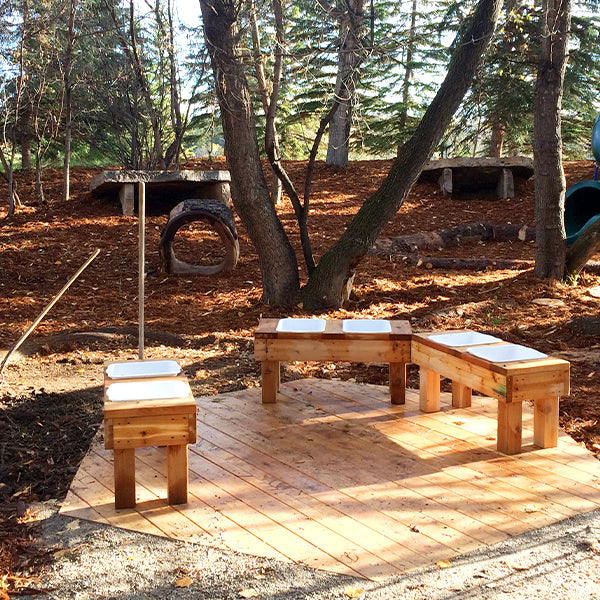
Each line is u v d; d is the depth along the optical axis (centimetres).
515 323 814
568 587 315
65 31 1402
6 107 1347
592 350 713
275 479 433
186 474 402
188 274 1040
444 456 466
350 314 848
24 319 833
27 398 559
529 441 491
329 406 565
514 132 1884
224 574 330
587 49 1734
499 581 320
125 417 390
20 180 1519
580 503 398
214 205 1040
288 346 560
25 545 358
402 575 327
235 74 813
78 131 1578
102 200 1352
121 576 329
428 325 800
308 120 1984
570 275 989
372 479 432
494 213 1384
